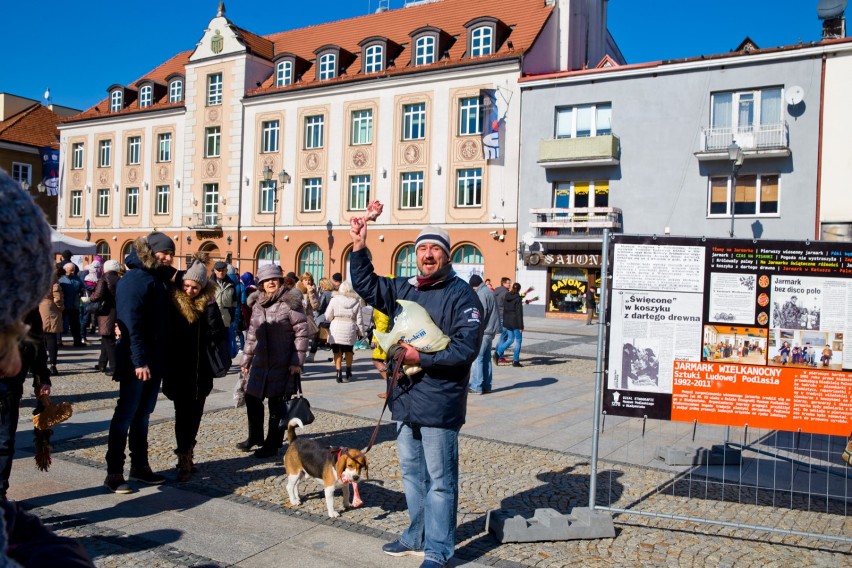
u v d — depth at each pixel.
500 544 4.41
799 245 4.63
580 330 24.00
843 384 4.61
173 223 38.81
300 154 34.53
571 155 27.11
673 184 25.91
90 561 1.15
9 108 46.25
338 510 4.96
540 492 5.56
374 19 37.28
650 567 4.10
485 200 29.66
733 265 4.71
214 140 37.56
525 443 7.31
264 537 4.41
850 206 22.98
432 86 30.89
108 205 41.62
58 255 17.36
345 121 33.22
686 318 4.75
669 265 4.76
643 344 4.78
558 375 13.21
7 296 0.96
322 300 14.52
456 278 4.08
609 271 4.86
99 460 6.11
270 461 6.26
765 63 24.17
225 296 12.23
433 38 31.47
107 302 11.13
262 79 37.22
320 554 4.16
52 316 11.12
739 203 24.98
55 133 47.16
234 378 11.34
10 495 5.03
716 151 24.50
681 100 25.70
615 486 5.80
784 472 6.43
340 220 33.34
